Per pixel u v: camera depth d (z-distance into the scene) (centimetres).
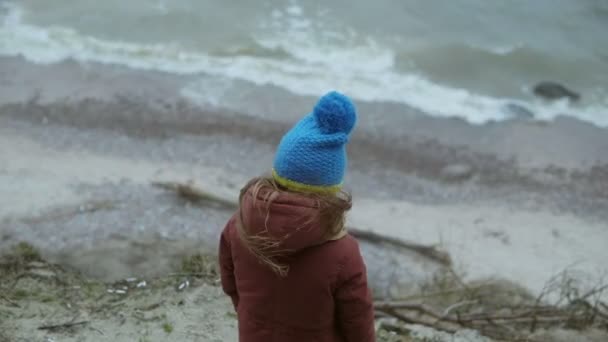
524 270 1257
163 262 1077
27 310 592
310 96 1786
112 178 1391
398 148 1627
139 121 1606
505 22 2208
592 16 2277
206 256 839
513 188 1541
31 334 530
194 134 1584
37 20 1966
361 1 2206
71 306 623
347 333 271
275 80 1836
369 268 1198
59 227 1189
